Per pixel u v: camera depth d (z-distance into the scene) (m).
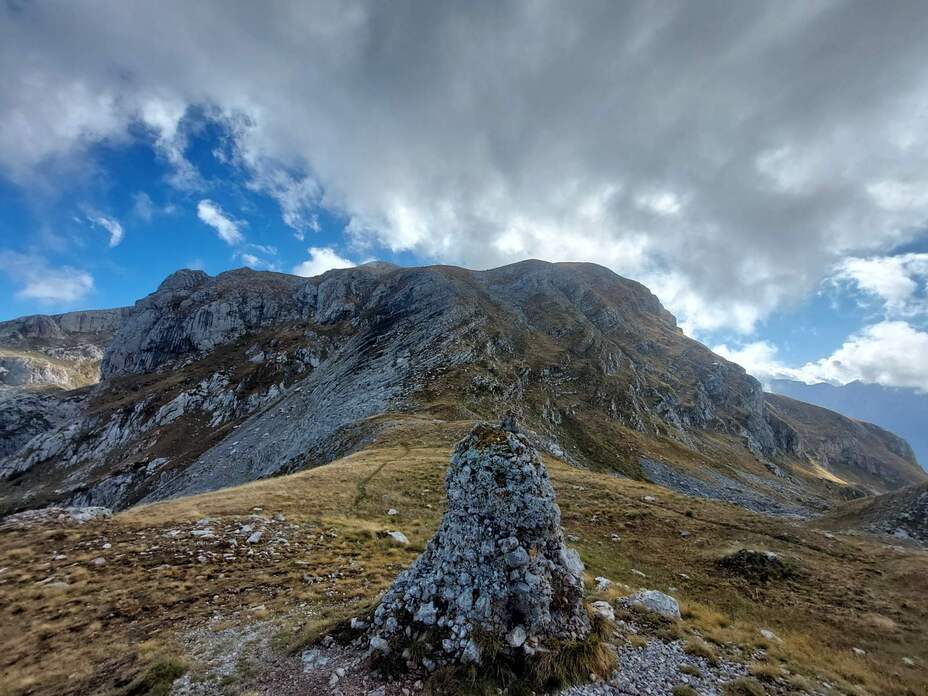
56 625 13.62
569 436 96.00
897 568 24.19
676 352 197.00
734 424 162.88
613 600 15.30
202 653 11.55
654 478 86.69
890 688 12.34
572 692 9.57
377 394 94.12
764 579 22.91
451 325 128.38
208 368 178.62
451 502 12.83
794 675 11.85
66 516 22.55
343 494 32.59
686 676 10.94
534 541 11.89
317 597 15.13
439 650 10.16
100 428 152.12
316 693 9.44
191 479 101.44
